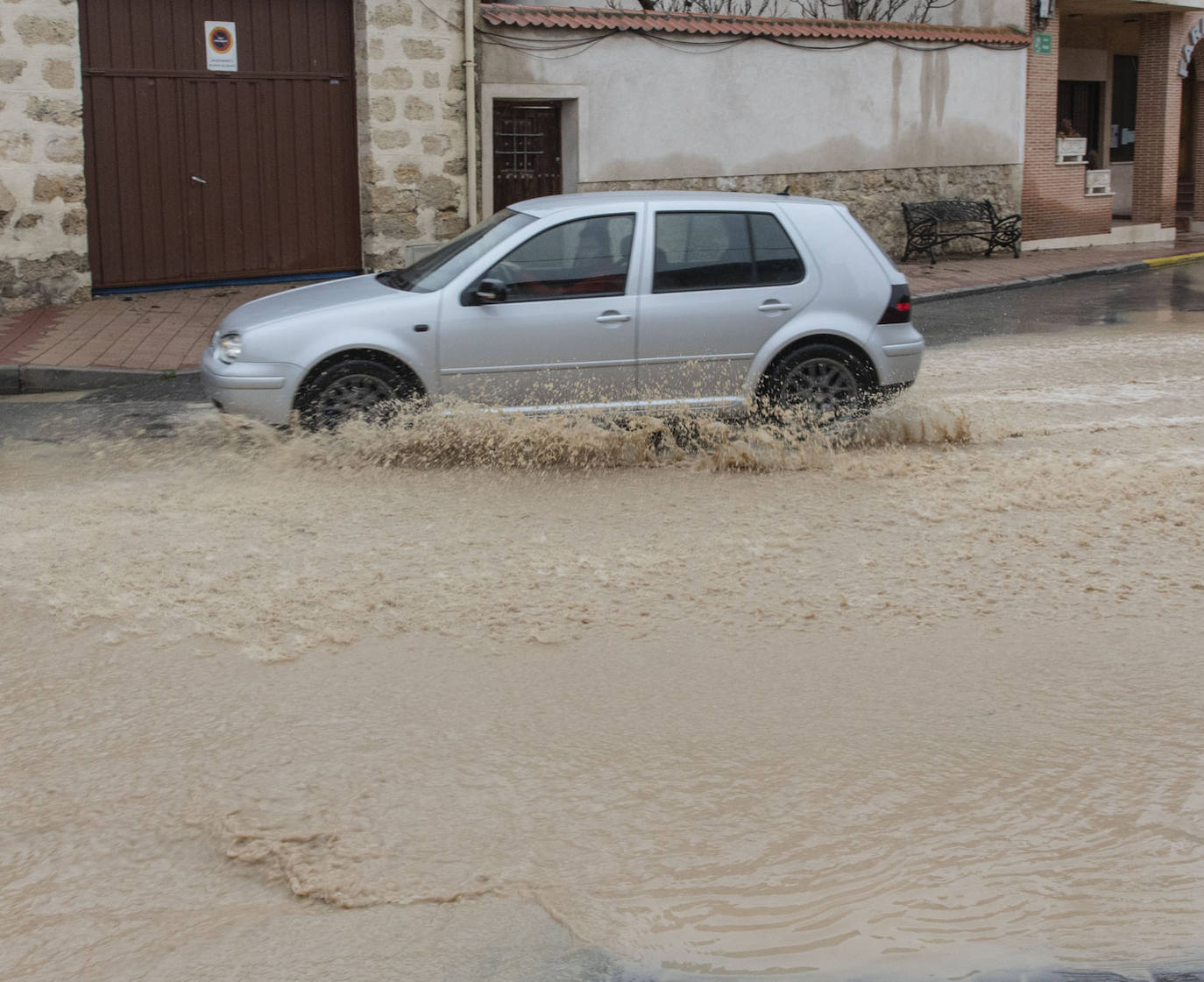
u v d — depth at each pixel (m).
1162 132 25.06
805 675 4.67
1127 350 12.36
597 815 3.69
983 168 21.42
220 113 14.57
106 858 3.50
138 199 14.24
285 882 3.38
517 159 16.80
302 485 7.19
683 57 17.41
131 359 11.13
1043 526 6.52
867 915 3.21
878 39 19.34
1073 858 3.47
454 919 3.20
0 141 13.09
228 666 4.73
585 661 4.79
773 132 18.52
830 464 7.79
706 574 5.77
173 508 6.73
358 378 7.62
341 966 3.02
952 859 3.46
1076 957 3.03
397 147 15.41
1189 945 3.08
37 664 4.73
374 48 15.04
